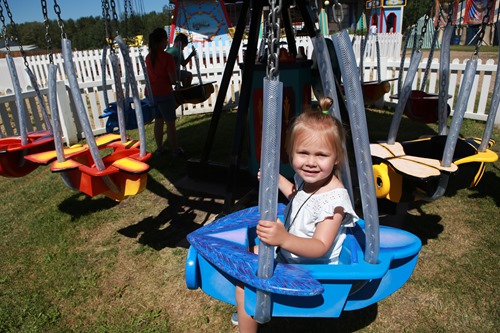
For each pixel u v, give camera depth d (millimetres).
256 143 3760
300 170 1656
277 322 2279
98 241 3174
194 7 14195
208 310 2395
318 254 1519
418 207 3449
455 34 22062
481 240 2902
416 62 2580
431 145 2840
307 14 2955
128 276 2734
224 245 1704
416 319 2234
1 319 2385
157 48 4645
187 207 3689
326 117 1626
